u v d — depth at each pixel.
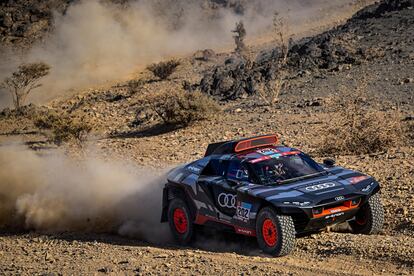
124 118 80.12
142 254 21.53
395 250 18.09
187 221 22.86
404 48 81.38
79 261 21.55
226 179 21.66
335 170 21.66
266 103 68.12
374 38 91.38
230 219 21.06
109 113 87.25
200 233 23.75
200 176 22.67
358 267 17.41
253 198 19.86
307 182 20.38
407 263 17.03
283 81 78.31
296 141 44.34
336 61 82.06
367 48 84.12
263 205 19.73
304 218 19.39
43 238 27.11
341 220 19.80
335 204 19.44
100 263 20.84
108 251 22.75
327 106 59.22
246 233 20.61
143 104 89.56
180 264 19.48
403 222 21.70
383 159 33.06
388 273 16.61
